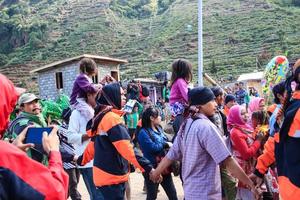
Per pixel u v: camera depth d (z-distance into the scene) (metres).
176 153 4.12
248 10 70.94
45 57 72.69
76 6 87.19
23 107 4.59
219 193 3.76
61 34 78.69
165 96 18.22
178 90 5.26
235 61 54.75
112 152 4.37
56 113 6.27
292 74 3.41
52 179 2.12
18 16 84.25
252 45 58.88
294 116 3.17
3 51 80.19
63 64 27.39
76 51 72.38
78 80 5.53
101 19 81.00
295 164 3.15
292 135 3.17
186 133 3.84
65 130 5.61
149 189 6.14
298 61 3.38
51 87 28.09
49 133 2.66
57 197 2.09
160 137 6.10
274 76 8.07
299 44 55.25
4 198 1.93
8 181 1.96
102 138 4.40
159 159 5.98
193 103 3.87
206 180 3.70
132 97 11.38
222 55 58.06
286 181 3.23
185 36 66.94
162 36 70.12
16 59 74.00
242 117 5.53
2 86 2.17
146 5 90.12
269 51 55.16
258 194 4.18
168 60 61.38
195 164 3.73
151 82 24.03
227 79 47.12
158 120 6.23
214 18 70.62
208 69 53.53
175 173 5.82
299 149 3.14
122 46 71.69
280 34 58.56
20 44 79.75
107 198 4.41
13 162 2.01
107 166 4.38
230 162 3.68
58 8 86.88
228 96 7.47
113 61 26.78
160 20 79.06
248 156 5.39
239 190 5.29
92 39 75.00
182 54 62.19
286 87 3.47
